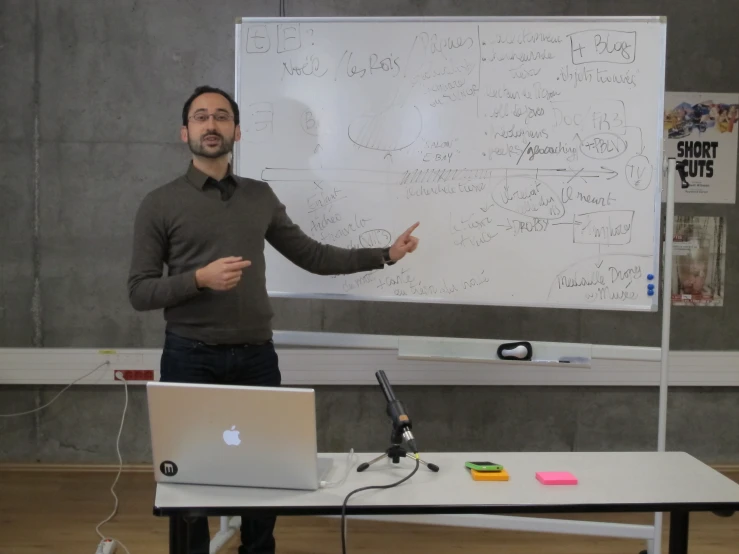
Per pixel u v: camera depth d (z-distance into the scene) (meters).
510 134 2.48
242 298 2.09
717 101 3.24
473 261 2.52
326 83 2.53
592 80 2.45
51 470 3.24
